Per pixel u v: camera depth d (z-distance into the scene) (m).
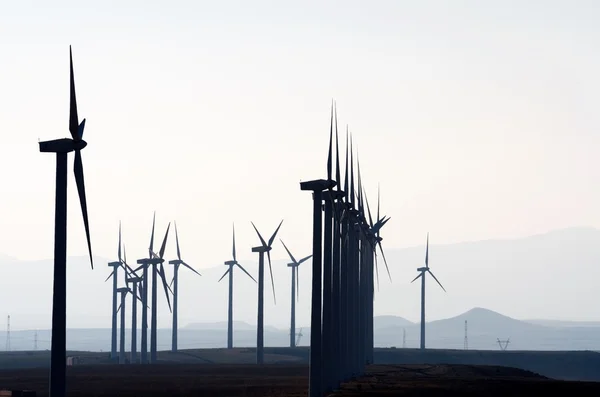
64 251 190.00
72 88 189.75
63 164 191.38
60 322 187.62
